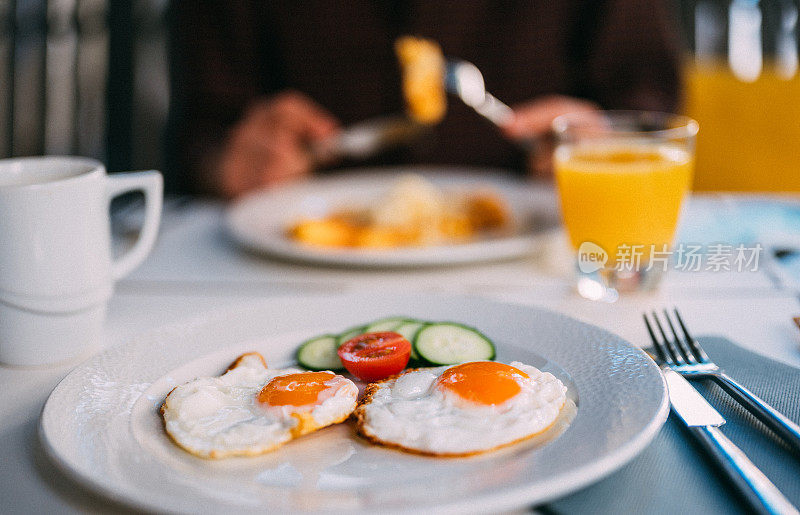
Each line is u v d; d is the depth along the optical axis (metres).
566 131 0.68
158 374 0.50
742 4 1.85
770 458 0.43
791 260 0.71
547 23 1.44
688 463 0.43
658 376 0.46
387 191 0.94
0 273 0.53
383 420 0.45
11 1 1.90
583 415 0.45
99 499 0.42
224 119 1.38
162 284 0.70
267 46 1.47
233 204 1.02
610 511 0.40
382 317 0.58
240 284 0.70
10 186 0.52
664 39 1.44
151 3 1.98
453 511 0.38
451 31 1.43
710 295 0.65
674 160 0.65
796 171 1.27
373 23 1.44
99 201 0.56
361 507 0.39
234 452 0.43
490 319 0.56
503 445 0.43
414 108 1.15
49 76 1.98
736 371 0.51
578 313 0.62
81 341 0.56
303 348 0.54
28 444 0.46
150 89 2.01
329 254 0.71
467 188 0.96
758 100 1.28
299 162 1.21
